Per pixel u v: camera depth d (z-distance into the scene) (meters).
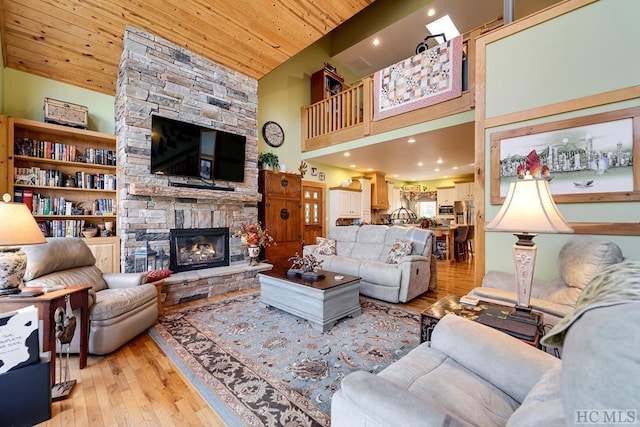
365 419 0.81
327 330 2.60
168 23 3.47
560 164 2.28
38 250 2.16
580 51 2.21
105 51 3.52
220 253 4.29
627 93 2.03
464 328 1.26
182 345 2.31
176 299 3.37
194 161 3.92
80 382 1.80
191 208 3.94
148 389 1.74
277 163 5.56
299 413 1.52
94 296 2.12
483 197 2.67
